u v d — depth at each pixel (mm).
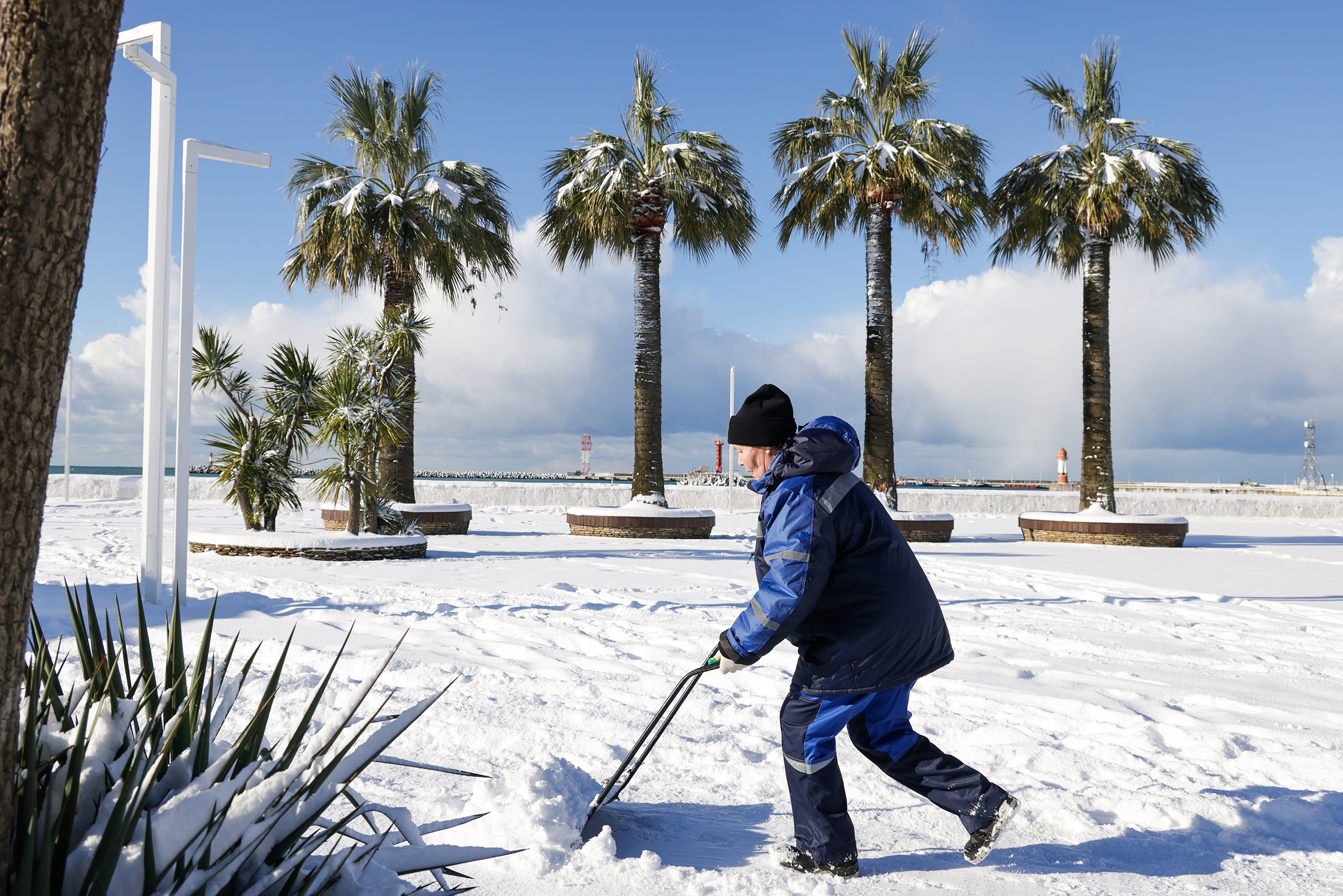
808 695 2451
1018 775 3404
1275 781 3400
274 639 5582
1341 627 7383
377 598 7535
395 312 11859
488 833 2518
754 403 2529
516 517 23031
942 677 5094
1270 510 30125
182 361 6902
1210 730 4055
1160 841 2736
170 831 1354
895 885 2387
